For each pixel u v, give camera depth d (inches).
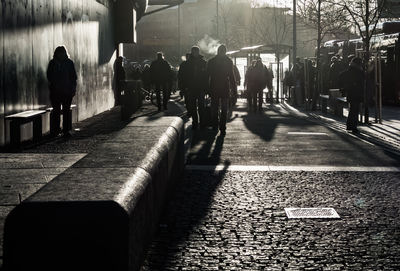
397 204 295.9
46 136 592.4
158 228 247.0
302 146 535.5
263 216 271.3
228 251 218.1
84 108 811.4
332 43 1615.4
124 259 145.9
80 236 144.0
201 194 320.5
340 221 262.7
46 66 611.2
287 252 217.2
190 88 702.5
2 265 143.0
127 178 176.6
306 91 1116.5
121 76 1157.7
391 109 1110.4
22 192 247.4
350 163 432.5
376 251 218.5
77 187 159.9
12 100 503.8
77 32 765.9
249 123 787.4
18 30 523.2
